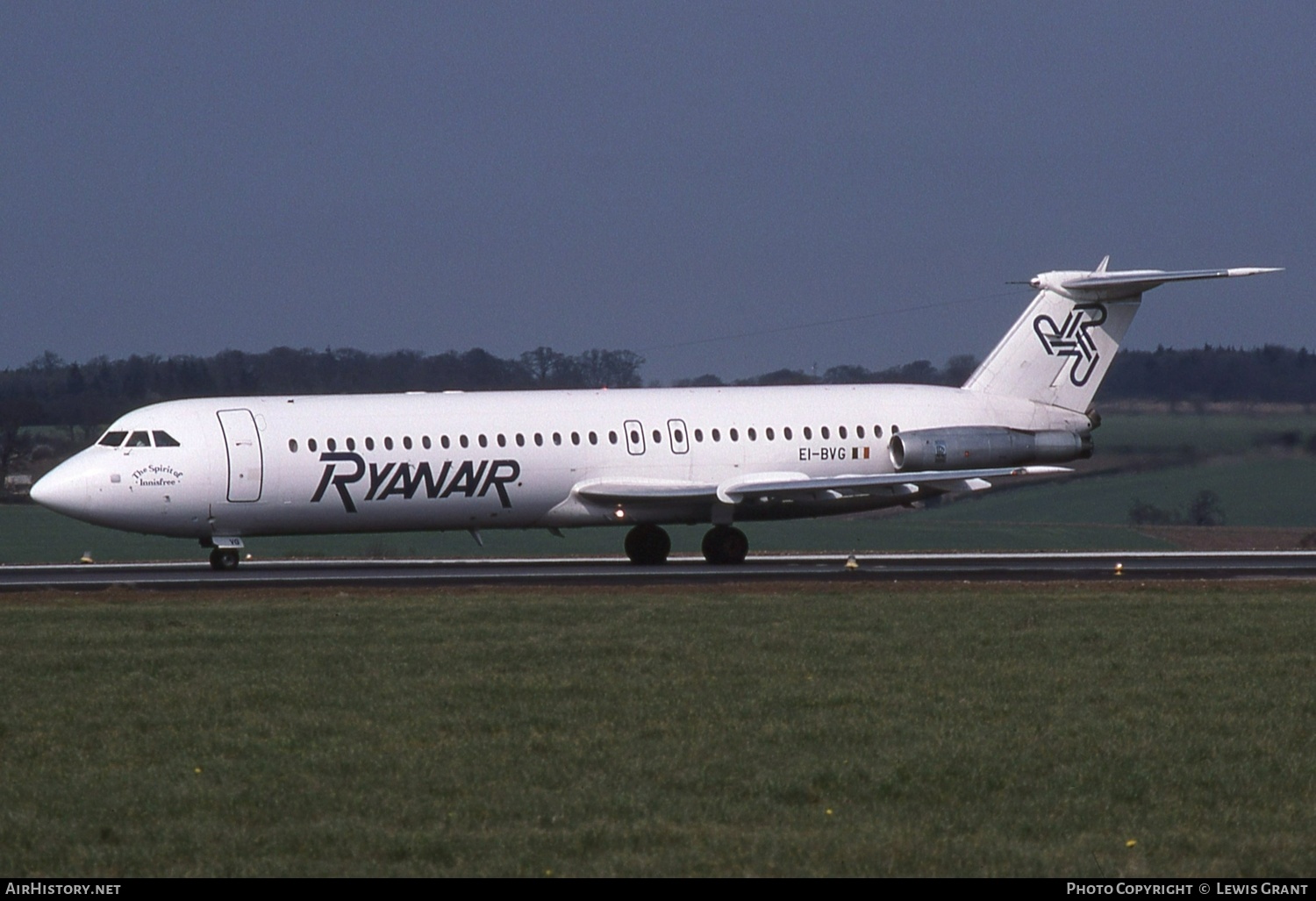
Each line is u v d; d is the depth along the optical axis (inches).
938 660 3486.7
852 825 2171.5
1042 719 2866.6
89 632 4001.0
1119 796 2337.6
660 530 6673.2
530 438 6309.1
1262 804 2309.3
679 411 6560.0
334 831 2132.1
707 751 2598.4
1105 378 7071.9
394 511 6186.0
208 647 3700.8
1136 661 3489.2
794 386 6855.3
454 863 2003.0
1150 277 6806.1
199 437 5954.7
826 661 3457.2
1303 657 3538.4
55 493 5821.9
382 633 3937.0
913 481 6441.9
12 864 2022.6
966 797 2335.1
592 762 2529.5
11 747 2667.3
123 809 2266.2
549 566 6481.3
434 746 2647.6
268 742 2669.8
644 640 3777.1
